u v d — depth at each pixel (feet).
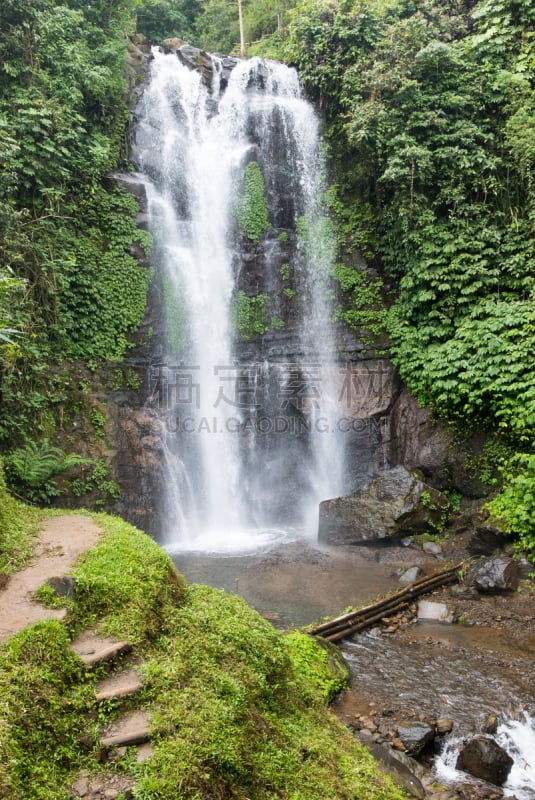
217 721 10.85
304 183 44.93
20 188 31.60
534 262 33.83
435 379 35.29
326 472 40.40
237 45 71.15
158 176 42.50
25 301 29.43
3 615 12.64
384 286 41.29
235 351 41.39
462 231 36.27
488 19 40.06
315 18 43.83
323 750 12.46
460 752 14.92
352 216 42.98
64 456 30.01
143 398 36.19
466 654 20.62
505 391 31.96
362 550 31.78
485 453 33.65
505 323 32.71
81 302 33.76
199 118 47.09
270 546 33.68
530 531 27.78
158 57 48.16
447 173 37.24
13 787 8.43
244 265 42.34
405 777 13.57
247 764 10.52
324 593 25.81
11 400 28.45
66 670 11.03
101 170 36.27
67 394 31.68
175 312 38.78
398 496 32.30
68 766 9.55
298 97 46.85
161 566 16.11
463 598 25.50
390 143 37.88
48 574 15.03
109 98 39.24
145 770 9.55
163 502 35.14
